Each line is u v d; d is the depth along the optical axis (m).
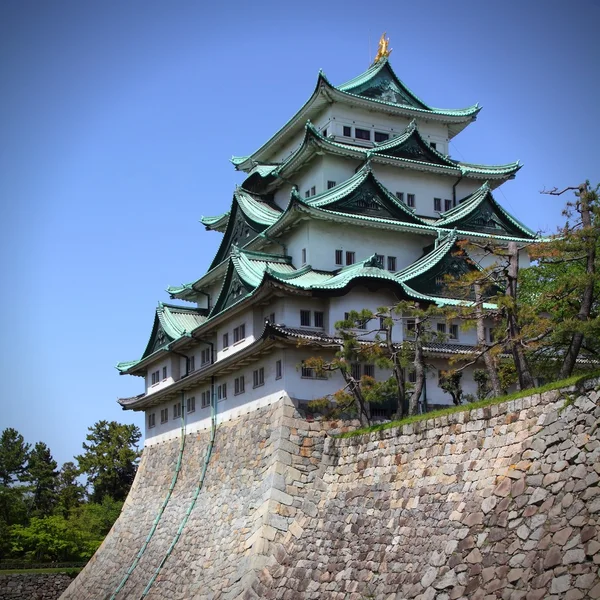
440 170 65.94
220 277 70.62
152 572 54.47
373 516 38.44
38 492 111.00
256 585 41.34
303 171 65.81
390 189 64.81
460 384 51.16
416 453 37.59
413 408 42.59
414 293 52.19
